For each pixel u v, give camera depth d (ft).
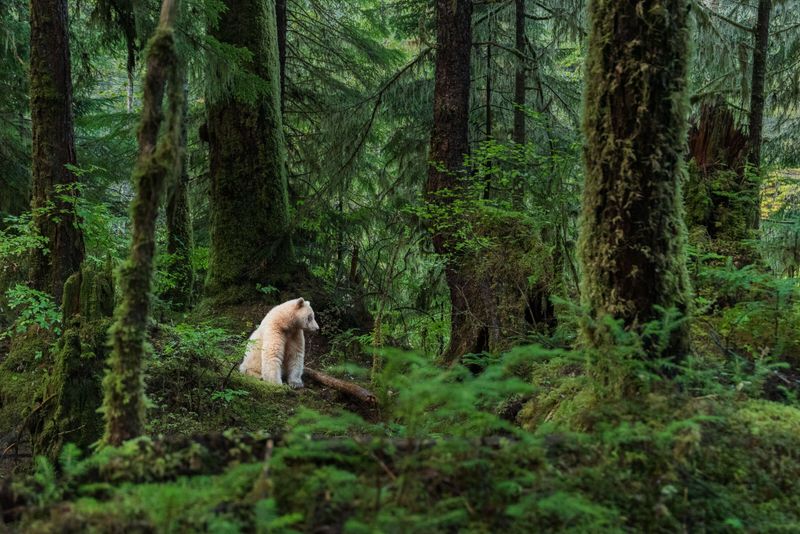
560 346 16.63
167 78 9.48
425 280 33.47
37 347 21.47
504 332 21.17
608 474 8.05
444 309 33.65
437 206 24.90
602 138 10.72
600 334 10.61
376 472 7.52
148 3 29.09
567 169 22.56
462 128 28.25
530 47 37.04
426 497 7.24
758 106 26.94
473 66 37.96
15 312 26.73
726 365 12.98
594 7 10.79
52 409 15.78
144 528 6.55
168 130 9.12
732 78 32.09
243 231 35.58
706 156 20.29
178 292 37.99
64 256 24.07
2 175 38.22
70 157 24.86
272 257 35.73
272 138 36.45
